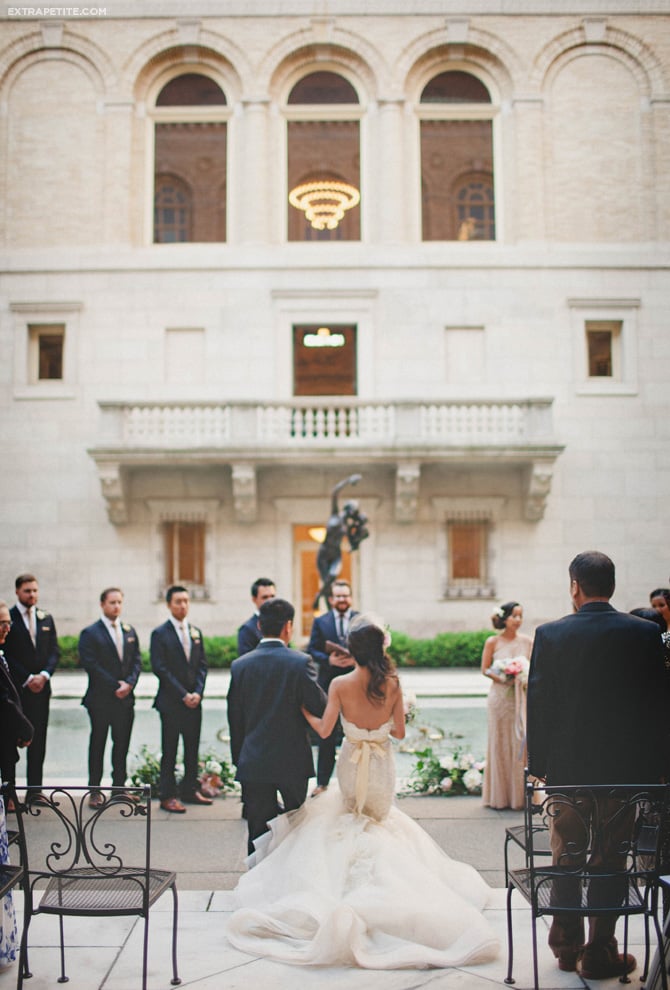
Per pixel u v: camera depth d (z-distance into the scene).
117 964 4.97
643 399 21.83
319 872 5.27
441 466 21.66
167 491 21.67
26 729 6.59
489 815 8.14
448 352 22.03
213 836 7.56
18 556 21.52
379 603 21.61
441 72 22.92
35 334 22.23
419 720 13.95
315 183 21.42
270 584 8.55
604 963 4.76
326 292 22.02
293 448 20.44
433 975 4.76
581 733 4.80
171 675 8.55
